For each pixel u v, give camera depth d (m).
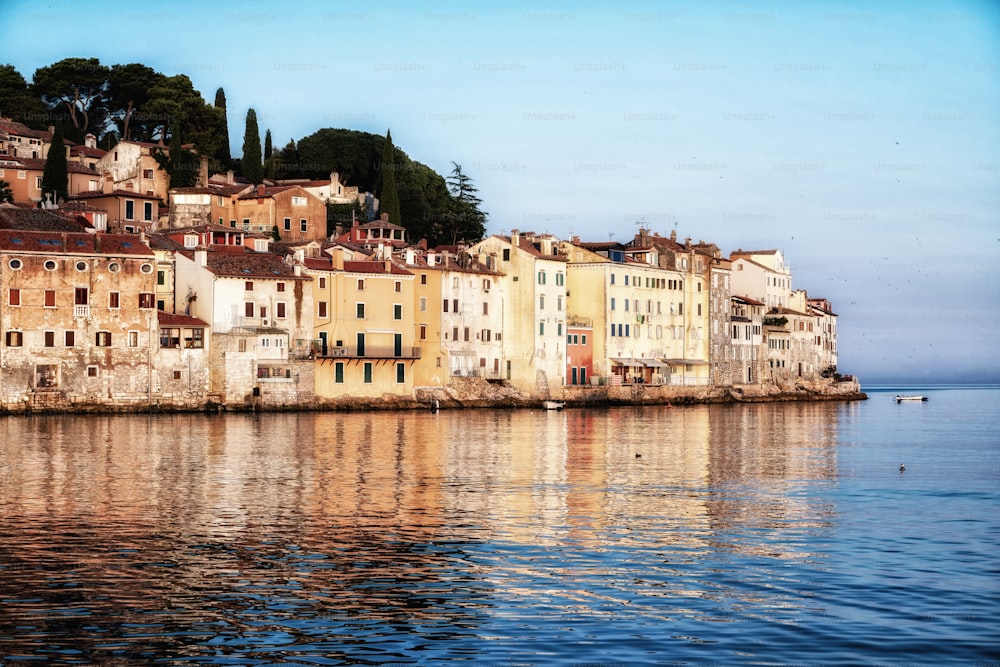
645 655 30.11
